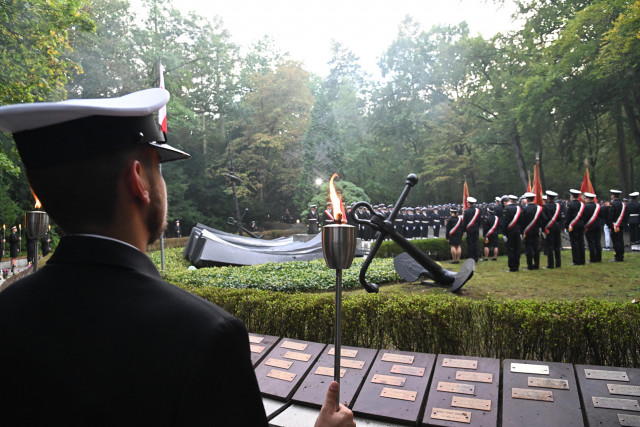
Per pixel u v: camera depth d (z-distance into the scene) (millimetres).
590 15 22594
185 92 39531
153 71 30719
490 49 34031
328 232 1800
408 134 41719
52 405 743
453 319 4000
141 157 939
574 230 11578
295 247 13859
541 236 15758
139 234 947
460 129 37344
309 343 3924
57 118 821
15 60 9820
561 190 35844
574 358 3600
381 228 5957
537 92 25875
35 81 9969
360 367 3455
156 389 716
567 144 28609
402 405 2961
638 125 26469
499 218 13367
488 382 3057
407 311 4086
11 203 19891
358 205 5910
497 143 34344
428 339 4047
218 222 39781
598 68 23219
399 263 8312
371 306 4219
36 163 852
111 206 886
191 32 38469
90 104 833
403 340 4113
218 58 41094
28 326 805
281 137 41000
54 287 842
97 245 863
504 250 15062
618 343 3465
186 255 14469
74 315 794
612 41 20812
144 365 732
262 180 41312
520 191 37469
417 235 23422
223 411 734
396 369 3350
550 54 26250
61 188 863
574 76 25391
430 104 42188
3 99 9617
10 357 794
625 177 26719
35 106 794
